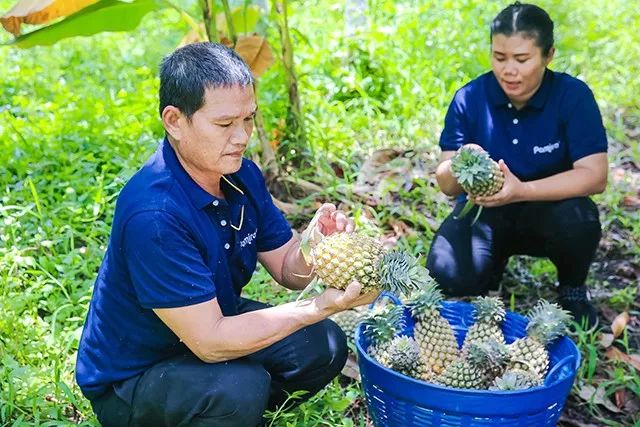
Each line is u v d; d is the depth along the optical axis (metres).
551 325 3.41
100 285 3.12
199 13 7.30
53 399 3.72
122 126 6.07
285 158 5.90
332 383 3.83
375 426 3.32
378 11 8.34
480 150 3.93
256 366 3.10
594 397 3.83
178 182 2.96
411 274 2.92
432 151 6.16
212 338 2.89
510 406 2.93
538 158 4.30
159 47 8.45
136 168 5.43
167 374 3.04
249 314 2.93
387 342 3.45
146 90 6.77
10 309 4.06
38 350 3.92
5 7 9.16
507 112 4.30
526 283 4.87
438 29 7.87
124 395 3.10
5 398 3.59
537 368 3.34
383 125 6.40
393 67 7.01
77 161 5.61
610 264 5.06
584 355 4.12
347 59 7.15
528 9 4.02
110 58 8.20
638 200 5.73
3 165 5.61
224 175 3.13
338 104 6.61
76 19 4.92
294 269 3.36
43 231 4.81
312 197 5.45
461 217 4.30
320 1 9.20
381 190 5.59
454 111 4.39
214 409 3.00
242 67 2.85
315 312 2.90
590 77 7.59
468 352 3.44
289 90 5.87
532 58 4.01
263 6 5.80
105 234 4.93
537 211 4.31
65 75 7.68
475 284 4.32
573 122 4.21
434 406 2.98
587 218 4.22
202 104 2.78
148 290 2.89
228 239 3.11
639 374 4.03
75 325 4.11
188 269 2.88
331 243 2.92
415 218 5.27
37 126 6.05
